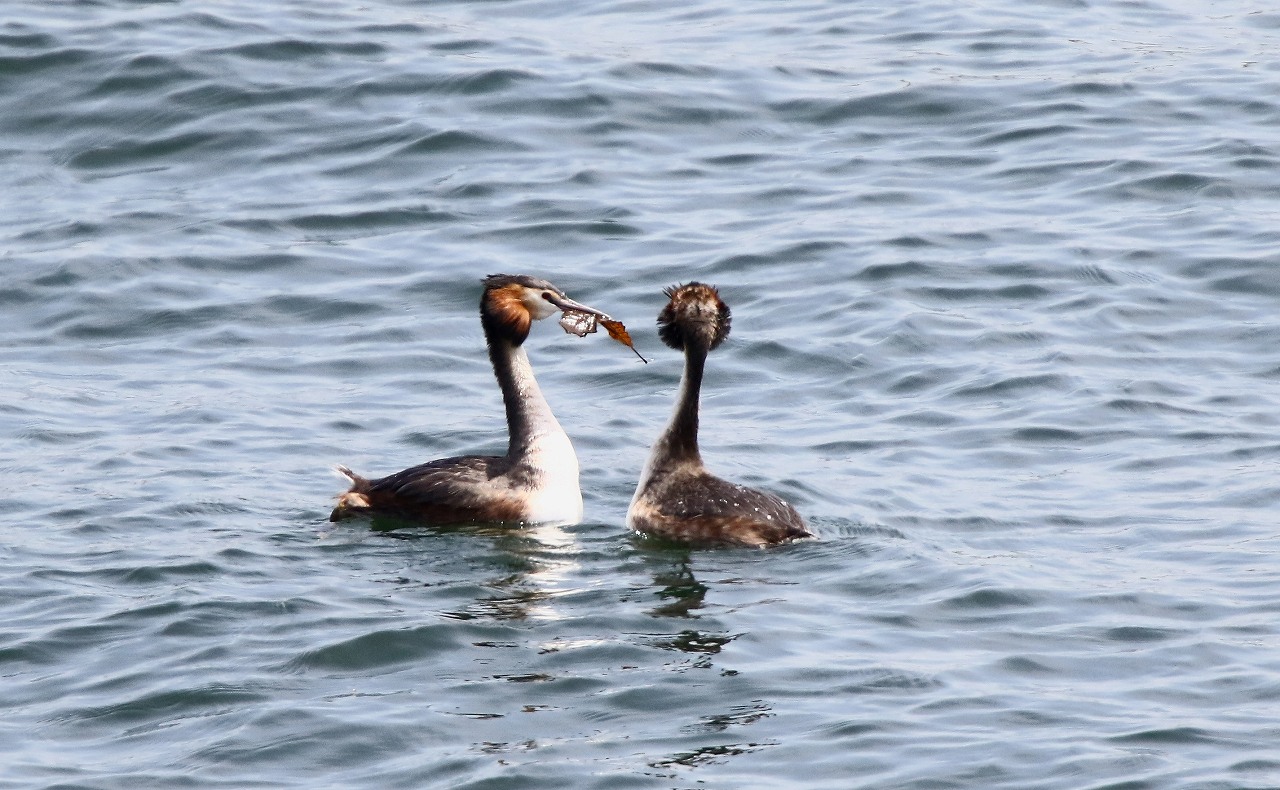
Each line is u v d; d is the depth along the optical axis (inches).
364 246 901.2
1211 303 826.2
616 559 559.5
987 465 661.3
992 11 1258.0
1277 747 420.5
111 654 475.5
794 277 859.4
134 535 573.3
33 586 523.2
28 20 1130.0
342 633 487.2
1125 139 1016.9
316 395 744.3
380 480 607.5
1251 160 980.6
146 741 427.2
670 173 983.6
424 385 760.3
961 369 760.3
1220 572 544.7
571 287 851.4
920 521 598.9
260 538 575.8
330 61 1096.8
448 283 861.2
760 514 574.9
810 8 1268.5
